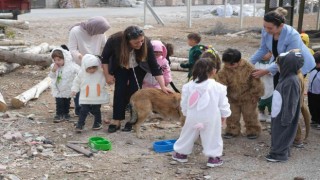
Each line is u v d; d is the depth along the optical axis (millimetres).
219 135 5613
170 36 18719
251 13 31469
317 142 6613
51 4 36156
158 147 6117
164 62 7359
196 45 7453
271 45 6641
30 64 10836
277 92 5695
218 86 5582
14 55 10750
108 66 6773
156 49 7242
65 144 6336
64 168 5539
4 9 18109
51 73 7258
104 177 5332
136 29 6445
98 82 6781
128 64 6703
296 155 6082
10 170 5430
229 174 5449
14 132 6664
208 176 5371
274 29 6375
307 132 6570
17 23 17188
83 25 7625
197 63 5590
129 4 39375
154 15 23938
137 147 6316
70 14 29344
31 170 5457
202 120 5496
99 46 7789
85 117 6840
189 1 22203
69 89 7207
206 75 5566
